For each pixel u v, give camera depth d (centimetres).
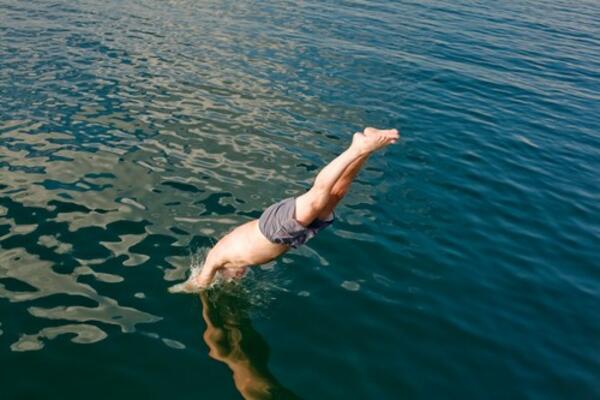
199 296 471
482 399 399
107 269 491
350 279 516
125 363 392
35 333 411
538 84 1300
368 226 611
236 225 580
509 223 657
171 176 668
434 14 2016
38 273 475
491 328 473
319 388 391
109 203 595
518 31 1886
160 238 544
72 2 1548
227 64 1141
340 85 1109
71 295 454
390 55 1382
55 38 1186
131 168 677
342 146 822
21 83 913
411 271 539
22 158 669
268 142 802
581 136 998
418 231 614
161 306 454
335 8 1895
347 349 431
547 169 835
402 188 715
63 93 891
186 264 510
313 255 546
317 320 459
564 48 1697
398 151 834
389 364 421
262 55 1238
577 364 443
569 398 409
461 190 729
